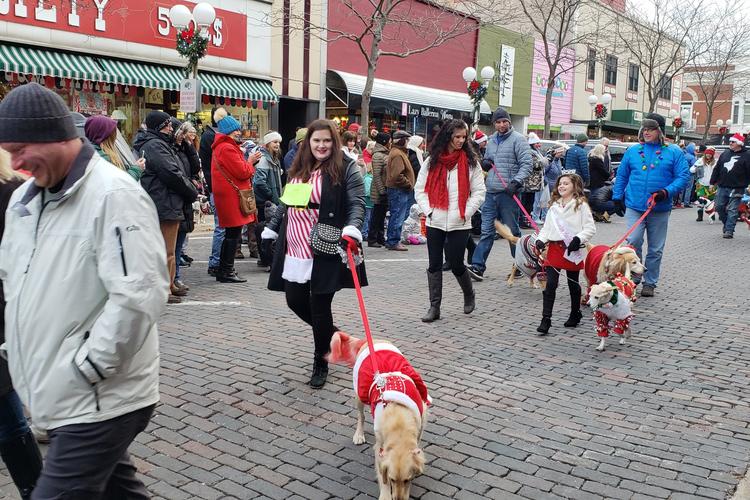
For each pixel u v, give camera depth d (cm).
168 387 491
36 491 228
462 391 503
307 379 516
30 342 230
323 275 479
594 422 452
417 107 2280
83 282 230
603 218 1677
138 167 656
